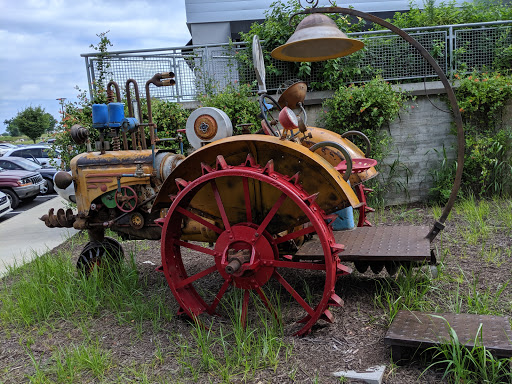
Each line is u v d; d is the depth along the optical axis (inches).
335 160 181.9
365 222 202.7
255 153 130.4
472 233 219.1
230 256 127.8
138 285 178.5
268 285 167.8
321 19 141.9
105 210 176.4
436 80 315.6
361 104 294.5
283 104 150.3
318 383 104.8
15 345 136.6
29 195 507.5
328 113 301.4
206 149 131.1
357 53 310.3
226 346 125.0
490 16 349.1
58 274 176.2
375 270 154.9
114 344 131.6
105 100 301.6
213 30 451.2
